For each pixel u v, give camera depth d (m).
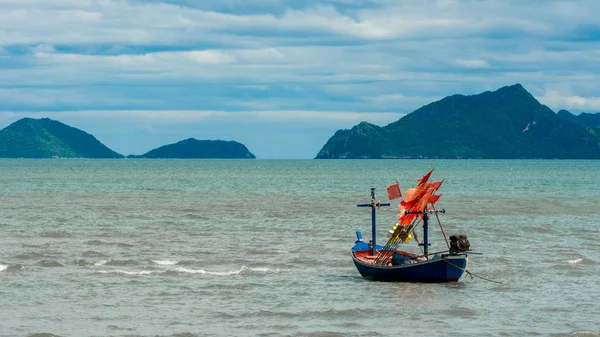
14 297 32.53
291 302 32.03
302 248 47.91
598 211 77.25
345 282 36.28
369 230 58.66
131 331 27.50
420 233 57.19
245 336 26.95
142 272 38.31
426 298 32.91
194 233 55.75
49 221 63.31
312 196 100.62
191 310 30.56
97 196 97.31
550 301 32.38
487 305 31.64
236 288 34.72
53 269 39.16
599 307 31.33
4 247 47.09
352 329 27.95
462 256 35.16
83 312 30.12
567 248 48.09
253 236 54.12
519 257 44.06
